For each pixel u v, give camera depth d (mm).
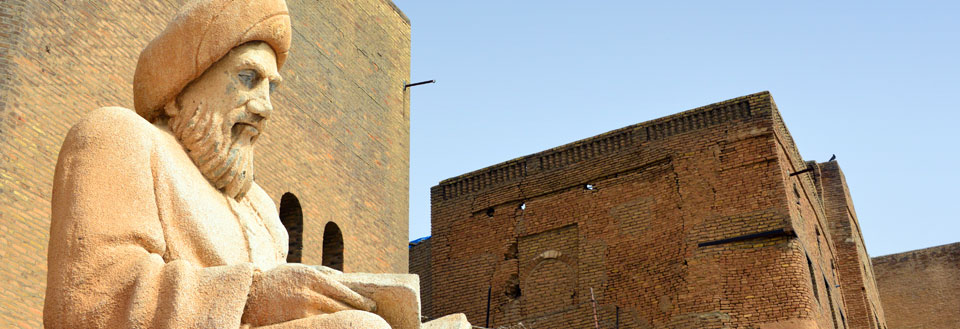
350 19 22219
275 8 6031
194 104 5844
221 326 4805
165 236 5305
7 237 12492
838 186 37844
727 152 30984
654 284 30656
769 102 31031
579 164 33750
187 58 5805
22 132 13180
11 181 12805
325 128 20281
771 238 29594
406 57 23891
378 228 21016
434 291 34719
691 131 31797
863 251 39312
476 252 34562
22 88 13375
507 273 33625
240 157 5875
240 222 5812
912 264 42062
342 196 20156
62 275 5016
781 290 28922
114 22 15172
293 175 18922
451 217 35594
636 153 32656
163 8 16203
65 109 13906
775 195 29938
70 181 5254
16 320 12203
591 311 31469
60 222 5176
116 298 4945
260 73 5953
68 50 14266
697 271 29906
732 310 29172
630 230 31844
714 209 30469
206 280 4926
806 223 31906
